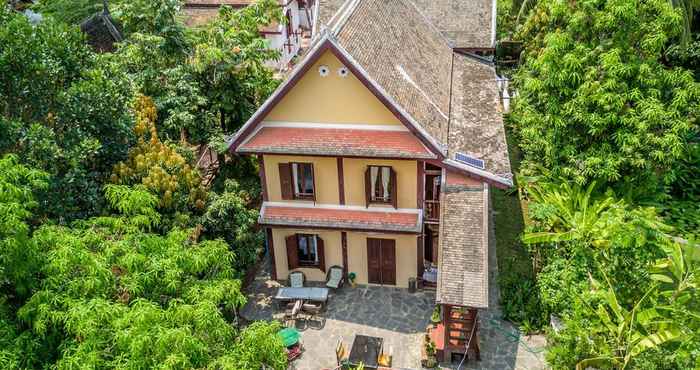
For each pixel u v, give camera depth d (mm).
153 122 28516
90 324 14930
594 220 23234
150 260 17922
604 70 25594
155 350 14789
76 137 22422
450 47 39031
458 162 25844
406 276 28125
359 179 26578
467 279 23094
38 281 16641
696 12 46312
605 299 19734
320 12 42469
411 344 25062
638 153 25344
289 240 27984
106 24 41469
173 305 16484
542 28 39406
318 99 25781
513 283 27391
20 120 21422
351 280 28547
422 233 26812
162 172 23812
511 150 38719
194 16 49438
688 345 17125
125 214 20172
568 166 27266
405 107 25594
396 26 32062
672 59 42781
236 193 27594
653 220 23281
